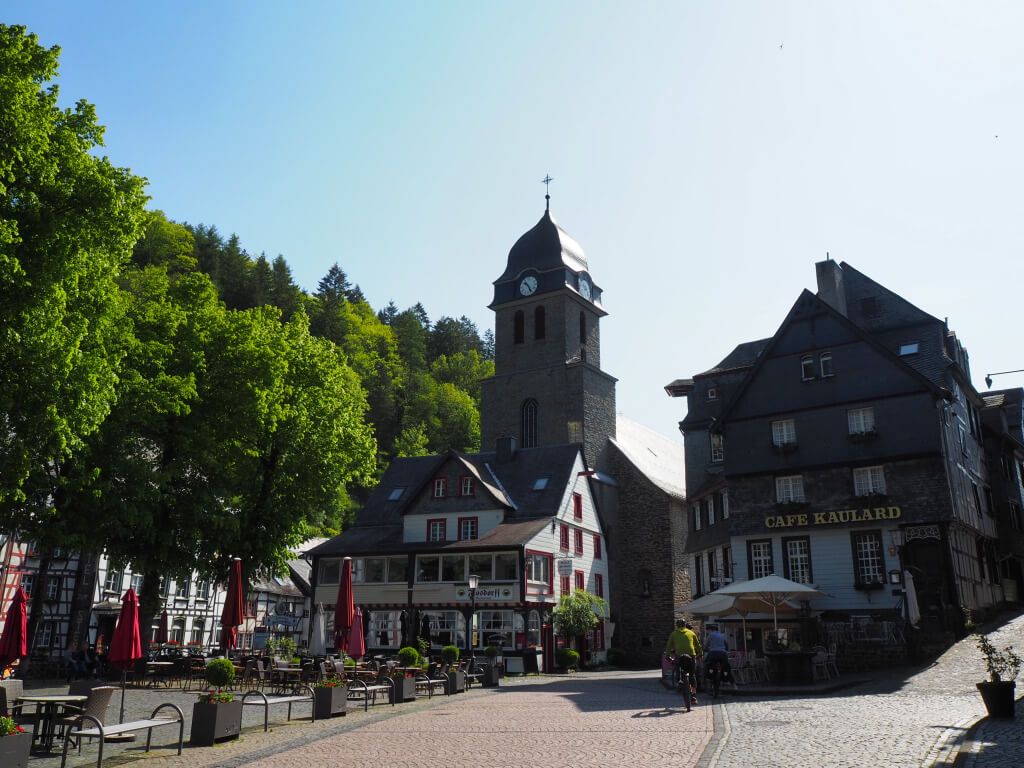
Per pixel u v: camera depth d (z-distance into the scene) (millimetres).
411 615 43344
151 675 26578
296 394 32562
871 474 33344
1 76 18234
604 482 56625
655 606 54906
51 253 18781
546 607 43250
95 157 20891
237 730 14438
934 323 36438
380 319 146250
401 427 93438
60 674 28953
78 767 11688
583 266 66062
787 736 13070
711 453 44156
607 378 62906
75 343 19500
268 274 101438
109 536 27312
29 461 19859
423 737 14125
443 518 46344
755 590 25734
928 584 31188
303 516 33125
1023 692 18719
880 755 11102
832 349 35500
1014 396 47750
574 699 21625
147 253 89062
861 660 27000
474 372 116375
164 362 27922
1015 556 40312
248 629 49906
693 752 11789
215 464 29422
